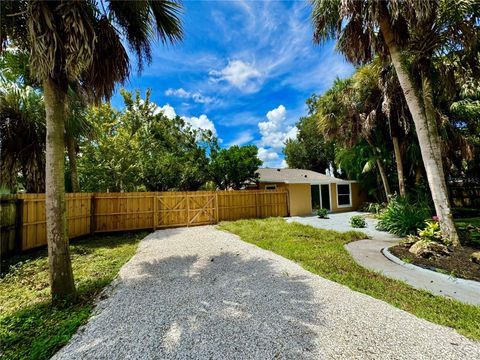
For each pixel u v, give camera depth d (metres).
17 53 5.94
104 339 2.35
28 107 6.89
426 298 3.08
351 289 3.42
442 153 9.52
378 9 5.20
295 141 25.16
